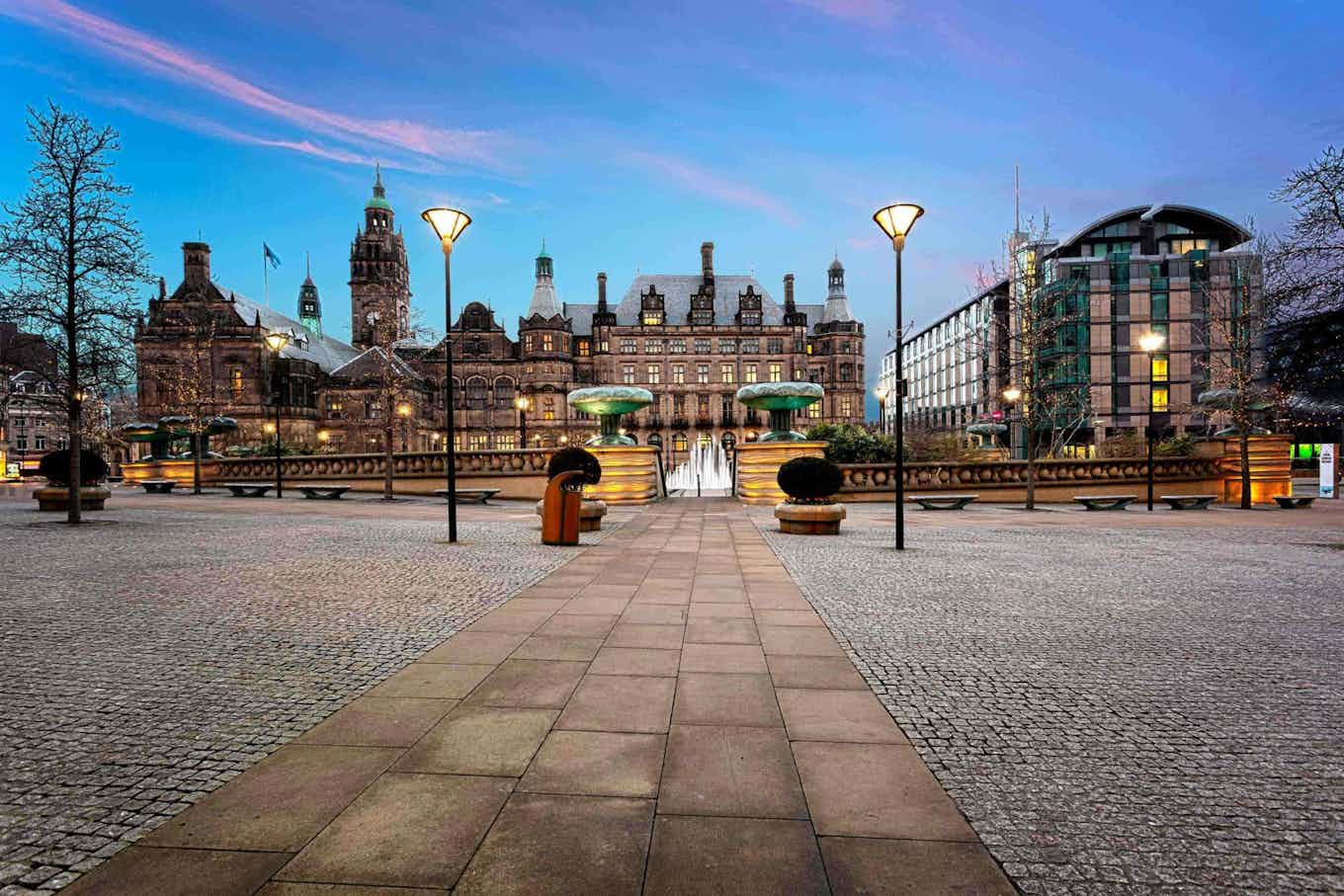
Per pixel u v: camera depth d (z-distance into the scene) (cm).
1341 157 1420
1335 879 289
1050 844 313
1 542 1393
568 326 8931
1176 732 447
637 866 287
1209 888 281
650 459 2808
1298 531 1708
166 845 305
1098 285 6650
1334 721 468
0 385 1727
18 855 297
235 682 537
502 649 630
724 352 9475
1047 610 809
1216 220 6862
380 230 9312
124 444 3388
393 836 310
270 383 7338
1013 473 2864
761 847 303
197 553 1253
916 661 599
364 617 756
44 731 439
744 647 639
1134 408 6619
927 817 332
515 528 1734
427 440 8144
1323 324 1495
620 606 820
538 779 367
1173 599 875
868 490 2802
